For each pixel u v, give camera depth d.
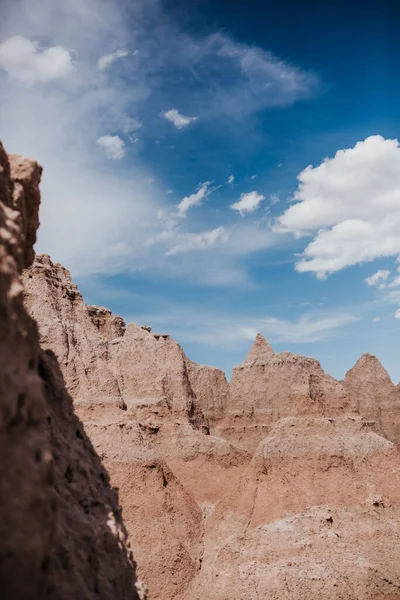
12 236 12.17
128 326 66.69
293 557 37.97
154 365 62.56
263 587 36.34
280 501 42.88
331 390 52.59
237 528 42.97
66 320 54.28
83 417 46.97
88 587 13.86
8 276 11.20
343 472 43.81
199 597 38.12
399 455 46.78
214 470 55.12
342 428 48.41
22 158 15.71
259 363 81.12
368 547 38.50
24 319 13.91
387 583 35.97
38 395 11.29
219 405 82.50
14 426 10.41
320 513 40.94
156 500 43.34
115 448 44.91
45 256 59.19
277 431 47.59
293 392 50.38
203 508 49.53
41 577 10.30
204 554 42.44
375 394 82.56
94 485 17.70
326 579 35.81
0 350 10.30
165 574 39.56
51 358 19.41
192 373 84.44
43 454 10.88
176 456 55.69
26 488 9.91
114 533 16.67
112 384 50.91
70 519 14.68
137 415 57.88
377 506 41.59
